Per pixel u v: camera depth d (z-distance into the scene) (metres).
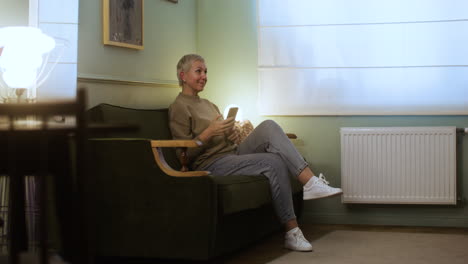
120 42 3.79
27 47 3.13
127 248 3.04
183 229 2.95
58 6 3.43
